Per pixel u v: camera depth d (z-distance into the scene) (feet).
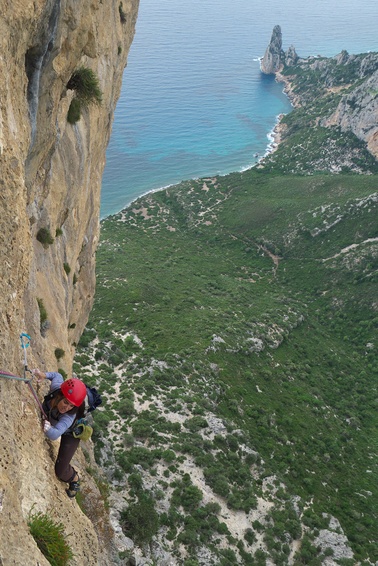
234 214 509.35
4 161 23.99
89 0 48.29
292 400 228.22
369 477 197.57
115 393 188.75
